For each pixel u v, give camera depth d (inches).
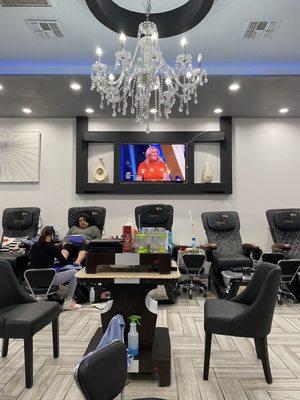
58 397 80.0
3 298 97.7
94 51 149.2
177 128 217.5
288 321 136.6
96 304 157.0
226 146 214.2
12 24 128.6
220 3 115.0
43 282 138.2
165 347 92.1
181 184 213.3
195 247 185.3
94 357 42.3
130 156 215.8
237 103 190.4
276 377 90.0
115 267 93.1
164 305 158.2
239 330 85.7
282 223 190.4
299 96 180.2
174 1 119.2
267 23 127.1
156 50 126.4
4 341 102.4
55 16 123.5
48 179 217.3
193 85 138.6
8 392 82.2
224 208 215.9
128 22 125.3
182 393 81.8
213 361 99.5
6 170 216.7
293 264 159.0
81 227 190.9
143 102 154.0
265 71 163.9
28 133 217.5
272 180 216.4
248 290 101.2
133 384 85.7
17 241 187.0
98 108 199.8
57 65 163.9
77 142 215.5
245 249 184.1
